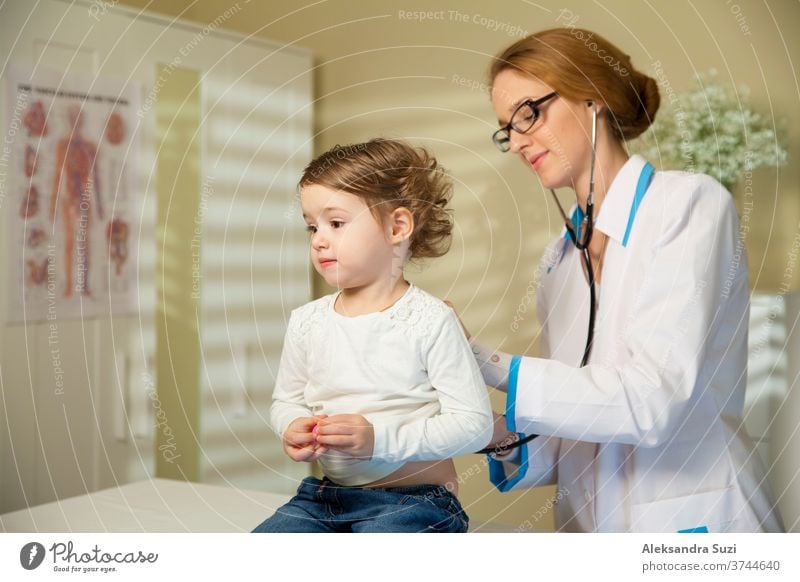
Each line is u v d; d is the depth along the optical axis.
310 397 0.85
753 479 0.95
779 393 1.10
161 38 1.49
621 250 0.93
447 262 1.25
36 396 1.33
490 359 0.89
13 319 1.30
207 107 1.50
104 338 1.42
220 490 1.15
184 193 1.52
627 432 0.84
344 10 1.41
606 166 0.96
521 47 0.95
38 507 1.05
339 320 0.85
